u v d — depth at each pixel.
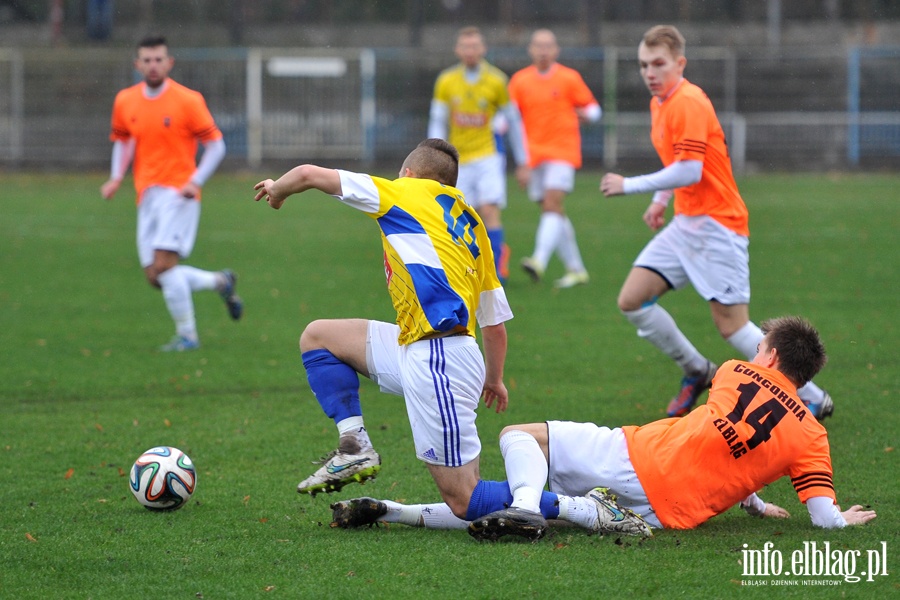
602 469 14.95
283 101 89.75
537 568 13.43
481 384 14.49
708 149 21.16
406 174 14.79
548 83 40.12
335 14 114.12
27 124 91.88
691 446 14.71
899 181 79.56
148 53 28.91
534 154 40.72
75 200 69.50
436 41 110.81
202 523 15.56
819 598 12.54
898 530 14.95
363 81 89.94
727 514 16.02
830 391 23.94
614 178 21.11
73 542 14.70
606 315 34.22
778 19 105.19
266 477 18.12
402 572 13.37
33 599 12.71
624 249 49.59
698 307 35.53
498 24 112.75
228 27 113.50
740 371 15.14
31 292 38.53
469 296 14.22
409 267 13.91
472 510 14.52
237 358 28.31
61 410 22.92
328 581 13.12
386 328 15.20
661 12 111.38
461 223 14.32
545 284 41.00
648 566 13.49
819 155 90.19
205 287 30.64
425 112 92.12
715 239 21.50
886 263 43.75
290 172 13.59
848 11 109.69
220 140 29.78
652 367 27.03
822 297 36.25
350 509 15.13
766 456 14.59
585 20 108.50
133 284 40.56
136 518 15.83
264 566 13.68
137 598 12.69
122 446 20.11
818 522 14.79
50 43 105.75
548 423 15.37
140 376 26.17
